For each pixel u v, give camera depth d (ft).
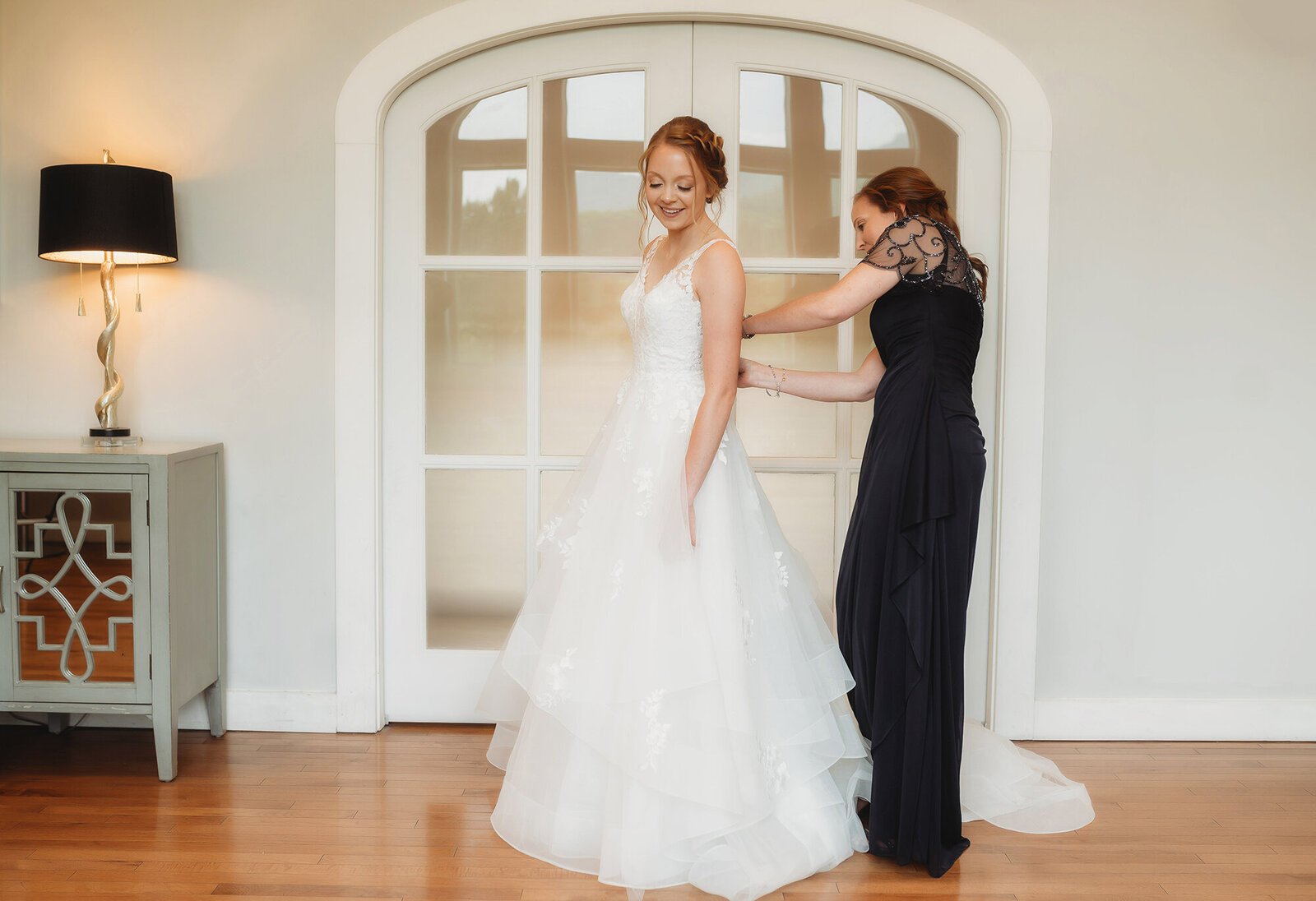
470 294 9.04
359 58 8.62
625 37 8.76
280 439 8.86
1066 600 8.91
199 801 7.46
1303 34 8.54
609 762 6.43
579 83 8.87
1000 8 8.53
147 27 8.64
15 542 7.71
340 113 8.60
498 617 9.20
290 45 8.62
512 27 8.54
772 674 6.67
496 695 7.65
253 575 8.93
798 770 6.63
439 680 9.17
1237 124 8.60
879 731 6.61
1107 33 8.54
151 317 8.81
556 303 9.03
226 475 8.89
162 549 7.65
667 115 8.79
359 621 8.91
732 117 8.81
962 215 8.88
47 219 7.89
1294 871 6.57
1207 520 8.85
